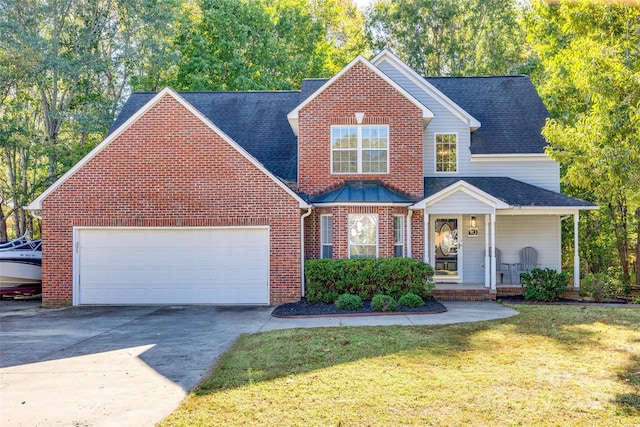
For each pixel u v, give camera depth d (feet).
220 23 102.32
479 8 122.42
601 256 95.50
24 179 97.50
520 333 36.11
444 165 65.82
